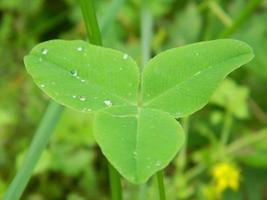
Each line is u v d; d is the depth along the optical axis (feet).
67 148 0.80
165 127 0.40
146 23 0.76
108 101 0.43
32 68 0.44
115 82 0.44
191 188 0.79
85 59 0.45
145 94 0.44
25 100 0.87
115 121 0.40
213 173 0.81
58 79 0.44
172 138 0.39
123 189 0.76
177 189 0.78
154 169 0.37
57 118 0.58
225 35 0.70
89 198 0.81
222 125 0.89
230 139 0.90
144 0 0.77
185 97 0.43
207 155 0.82
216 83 0.43
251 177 0.85
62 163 0.79
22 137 0.84
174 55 0.45
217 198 0.79
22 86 0.89
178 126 0.40
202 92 0.43
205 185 0.82
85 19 0.52
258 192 0.84
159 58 0.45
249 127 0.92
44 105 0.86
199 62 0.44
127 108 0.42
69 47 0.45
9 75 0.93
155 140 0.39
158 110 0.42
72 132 0.81
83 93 0.43
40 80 0.44
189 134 0.88
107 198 0.81
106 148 0.38
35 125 0.85
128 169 0.37
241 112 0.85
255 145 0.84
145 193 0.67
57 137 0.81
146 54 0.74
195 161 0.86
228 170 0.79
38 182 0.82
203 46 0.45
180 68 0.44
